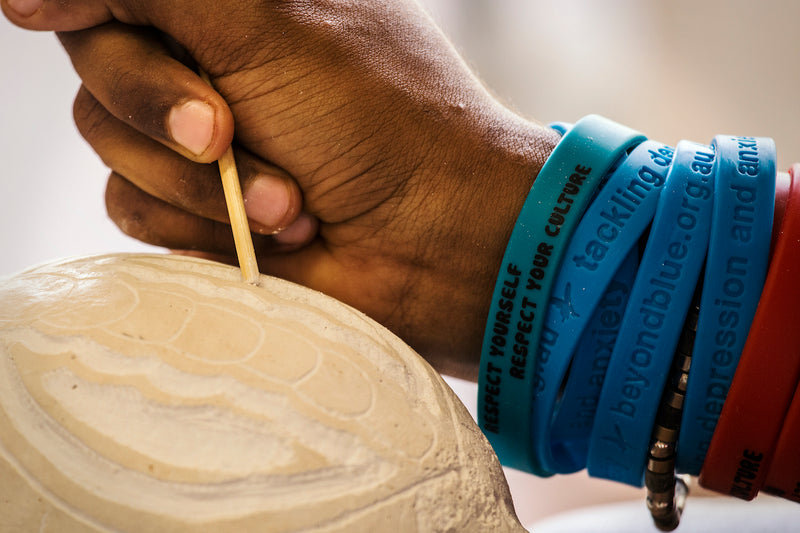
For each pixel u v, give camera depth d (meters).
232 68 0.54
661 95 1.58
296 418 0.43
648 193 0.50
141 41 0.55
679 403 0.50
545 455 0.54
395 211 0.59
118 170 0.61
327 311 0.50
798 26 1.63
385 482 0.42
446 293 0.61
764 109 1.54
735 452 0.48
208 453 0.41
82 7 0.54
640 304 0.48
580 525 0.85
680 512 0.57
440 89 0.59
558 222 0.50
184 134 0.52
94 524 0.39
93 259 0.52
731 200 0.48
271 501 0.40
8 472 0.40
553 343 0.50
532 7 1.78
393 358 0.49
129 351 0.44
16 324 0.45
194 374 0.43
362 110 0.56
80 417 0.41
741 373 0.46
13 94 1.38
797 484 0.47
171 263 0.52
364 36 0.57
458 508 0.44
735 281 0.47
